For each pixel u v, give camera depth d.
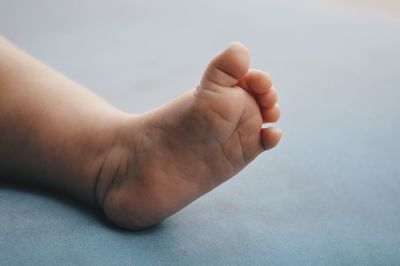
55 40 0.74
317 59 0.69
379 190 0.44
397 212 0.41
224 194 0.42
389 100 0.58
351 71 0.66
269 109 0.36
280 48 0.73
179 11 0.90
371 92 0.60
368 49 0.74
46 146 0.37
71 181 0.38
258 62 0.67
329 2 1.02
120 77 0.61
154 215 0.36
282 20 0.87
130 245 0.35
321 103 0.57
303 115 0.54
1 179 0.40
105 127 0.37
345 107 0.56
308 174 0.45
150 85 0.59
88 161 0.37
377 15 0.93
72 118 0.38
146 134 0.35
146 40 0.75
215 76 0.33
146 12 0.89
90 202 0.38
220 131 0.34
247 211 0.40
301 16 0.89
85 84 0.59
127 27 0.81
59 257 0.33
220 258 0.35
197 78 0.61
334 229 0.39
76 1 0.95
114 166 0.36
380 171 0.46
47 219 0.36
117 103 0.55
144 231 0.37
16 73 0.38
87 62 0.66
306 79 0.63
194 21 0.84
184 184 0.35
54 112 0.38
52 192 0.39
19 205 0.37
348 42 0.77
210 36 0.77
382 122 0.54
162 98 0.56
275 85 0.61
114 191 0.36
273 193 0.42
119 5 0.93
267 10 0.92
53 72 0.40
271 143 0.36
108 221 0.37
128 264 0.34
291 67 0.66
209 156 0.35
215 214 0.39
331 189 0.43
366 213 0.41
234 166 0.36
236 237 0.37
